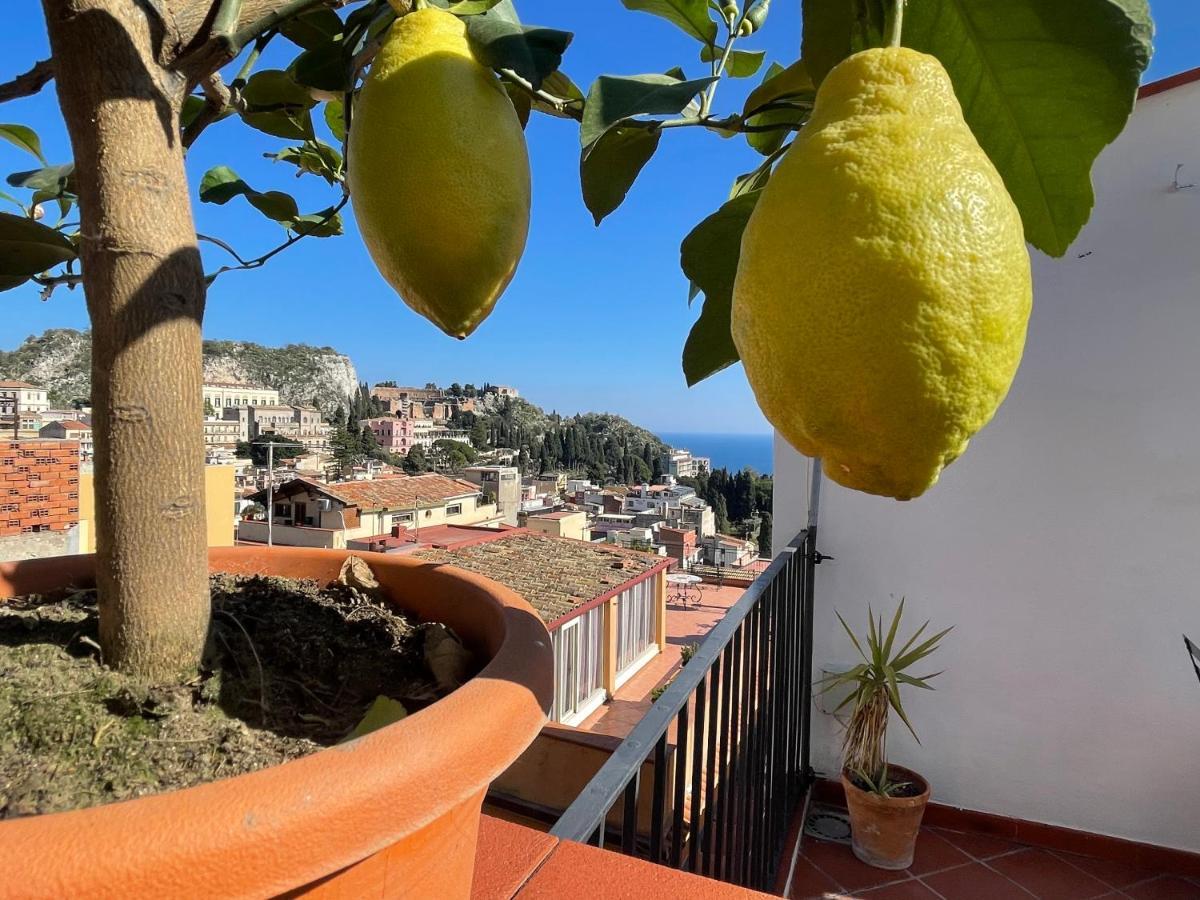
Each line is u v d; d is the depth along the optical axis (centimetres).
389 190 51
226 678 56
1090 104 52
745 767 159
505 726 46
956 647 268
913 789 249
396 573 79
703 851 127
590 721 838
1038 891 227
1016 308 41
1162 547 245
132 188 51
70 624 61
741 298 45
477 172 51
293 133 89
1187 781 241
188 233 55
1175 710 243
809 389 41
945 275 38
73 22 49
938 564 270
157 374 53
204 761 47
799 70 67
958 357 39
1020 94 54
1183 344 244
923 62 44
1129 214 249
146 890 31
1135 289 248
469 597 71
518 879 75
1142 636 247
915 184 40
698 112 76
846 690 278
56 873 29
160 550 53
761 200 45
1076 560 254
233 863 33
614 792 84
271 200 105
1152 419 246
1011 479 261
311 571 84
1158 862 240
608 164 77
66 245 73
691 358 73
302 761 38
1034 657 259
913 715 272
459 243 51
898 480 42
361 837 37
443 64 52
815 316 40
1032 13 50
